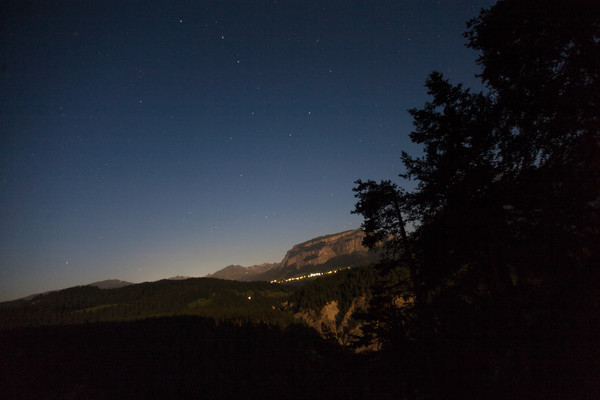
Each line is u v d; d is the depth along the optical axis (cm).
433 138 1248
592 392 710
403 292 1546
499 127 1047
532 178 905
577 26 797
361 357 1812
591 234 823
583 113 825
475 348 1050
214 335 10612
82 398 6431
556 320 825
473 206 1015
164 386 6625
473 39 1045
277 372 4966
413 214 1396
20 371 7856
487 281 1083
